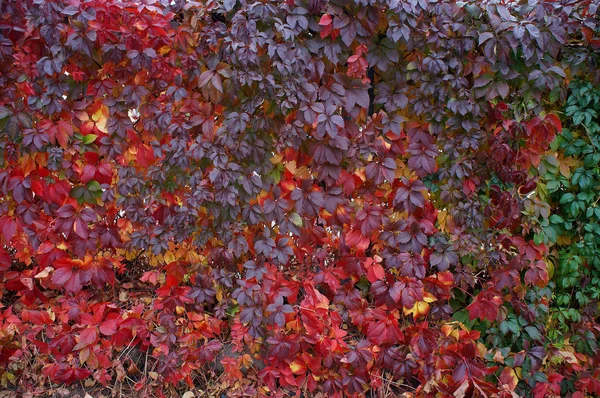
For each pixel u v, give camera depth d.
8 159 2.62
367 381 2.83
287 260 2.66
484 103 2.57
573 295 2.89
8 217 2.67
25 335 2.84
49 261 2.71
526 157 2.68
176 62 2.56
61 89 2.54
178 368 2.83
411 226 2.63
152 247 2.70
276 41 2.47
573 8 2.49
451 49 2.48
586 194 2.73
